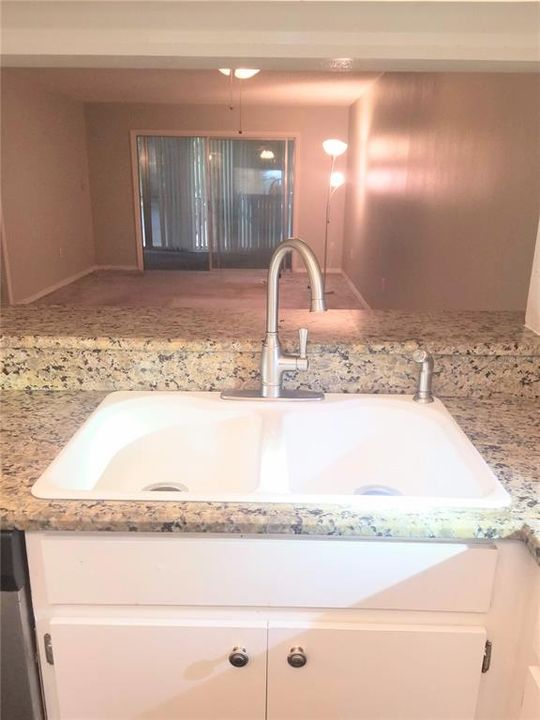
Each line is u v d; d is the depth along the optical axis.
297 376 1.30
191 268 8.03
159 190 7.75
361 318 1.51
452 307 3.19
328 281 7.49
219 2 1.17
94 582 0.87
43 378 1.29
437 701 0.92
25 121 5.70
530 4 1.16
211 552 0.85
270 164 7.68
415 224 4.04
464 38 1.21
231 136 7.53
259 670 0.91
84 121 7.46
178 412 1.25
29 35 1.21
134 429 1.24
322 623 0.88
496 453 1.02
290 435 1.23
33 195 5.94
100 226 7.91
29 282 5.91
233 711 0.94
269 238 7.95
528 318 1.39
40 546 0.85
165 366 1.29
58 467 0.95
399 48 1.22
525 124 2.22
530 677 0.84
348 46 1.22
